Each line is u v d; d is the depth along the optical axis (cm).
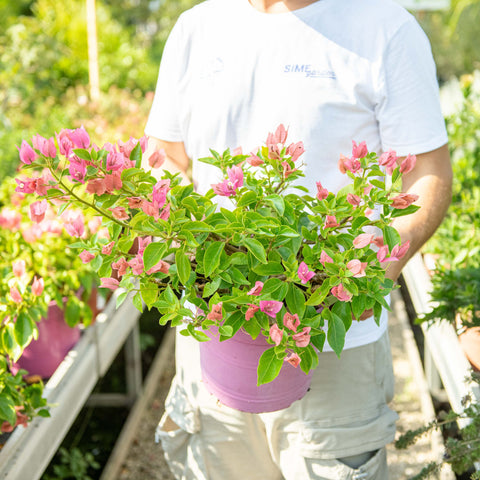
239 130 156
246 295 107
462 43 886
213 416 170
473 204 258
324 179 151
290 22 149
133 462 279
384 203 114
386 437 165
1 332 180
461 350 192
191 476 179
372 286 111
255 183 122
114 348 248
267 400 131
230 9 157
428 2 978
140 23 1414
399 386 309
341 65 146
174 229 106
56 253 210
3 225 203
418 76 144
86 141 108
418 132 145
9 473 158
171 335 377
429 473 149
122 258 116
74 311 204
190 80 163
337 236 116
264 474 177
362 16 146
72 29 757
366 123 150
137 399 309
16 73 546
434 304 226
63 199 112
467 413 147
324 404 160
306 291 114
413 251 144
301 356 110
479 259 220
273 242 114
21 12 1071
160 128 170
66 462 262
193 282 117
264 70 151
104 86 702
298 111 148
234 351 127
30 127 485
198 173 164
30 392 174
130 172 107
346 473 162
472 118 316
